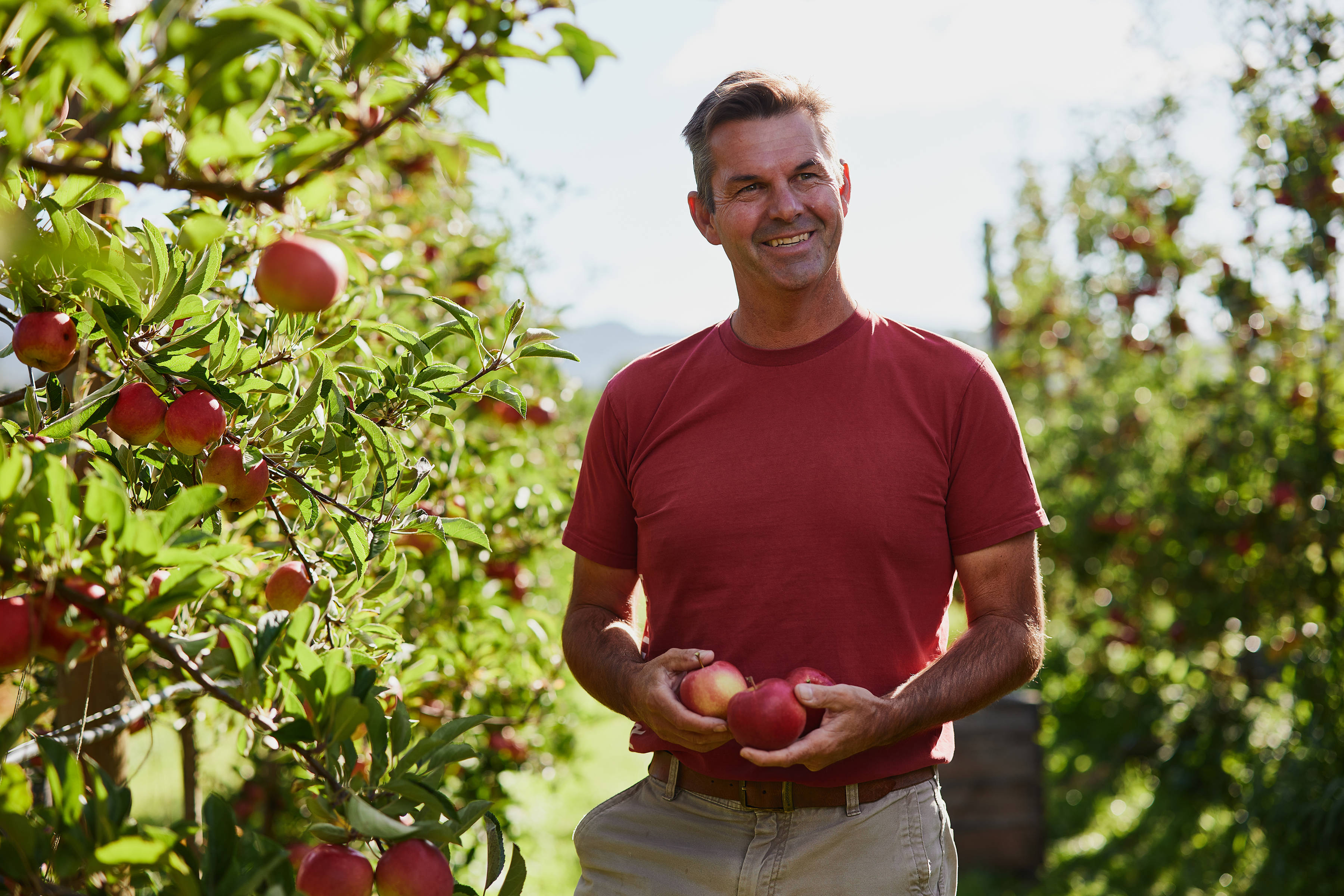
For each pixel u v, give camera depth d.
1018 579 1.78
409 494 1.56
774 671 1.74
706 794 1.79
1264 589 4.94
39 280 1.23
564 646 2.00
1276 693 4.87
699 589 1.81
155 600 1.01
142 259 1.54
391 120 0.94
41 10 0.77
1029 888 4.16
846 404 1.80
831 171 1.84
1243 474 5.11
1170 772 5.22
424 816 1.15
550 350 1.65
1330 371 4.75
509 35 0.95
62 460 1.22
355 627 1.59
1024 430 7.43
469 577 2.85
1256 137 4.75
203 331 1.35
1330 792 3.91
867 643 1.73
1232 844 4.27
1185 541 5.36
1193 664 5.43
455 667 2.70
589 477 2.05
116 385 1.28
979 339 9.84
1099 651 6.51
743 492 1.78
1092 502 6.30
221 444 1.36
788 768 1.71
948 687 1.64
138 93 0.84
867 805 1.71
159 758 2.98
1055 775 5.50
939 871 1.73
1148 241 5.98
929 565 1.77
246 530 1.87
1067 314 7.61
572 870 4.18
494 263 3.32
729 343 1.92
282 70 0.92
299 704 1.13
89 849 0.97
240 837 1.03
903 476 1.75
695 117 1.96
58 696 1.71
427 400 1.59
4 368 1.44
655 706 1.67
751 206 1.81
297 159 0.91
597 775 5.62
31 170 1.16
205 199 1.57
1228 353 5.50
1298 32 4.54
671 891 1.78
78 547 0.99
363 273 1.12
